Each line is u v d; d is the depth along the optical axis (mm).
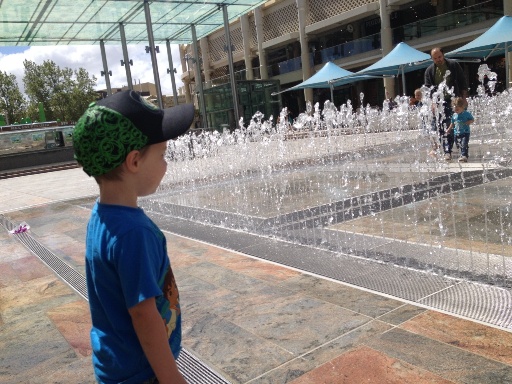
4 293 3932
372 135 16266
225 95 23312
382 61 17250
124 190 1167
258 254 4242
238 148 16484
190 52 41562
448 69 7723
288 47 34094
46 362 2648
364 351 2354
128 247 1083
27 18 14461
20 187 13875
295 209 6039
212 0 15359
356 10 26938
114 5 14141
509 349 2230
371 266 3576
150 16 14836
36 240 5855
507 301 2721
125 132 1096
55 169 19781
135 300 1067
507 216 4465
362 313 2785
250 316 2926
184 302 3270
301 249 4230
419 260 3572
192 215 6465
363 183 7352
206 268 3990
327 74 20609
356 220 5020
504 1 19469
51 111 39750
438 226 4402
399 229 4465
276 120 24312
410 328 2535
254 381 2203
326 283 3336
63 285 3996
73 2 13312
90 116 1105
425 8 25766
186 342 2670
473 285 3000
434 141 8438
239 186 8930
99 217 1156
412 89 26594
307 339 2547
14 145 20594
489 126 11961
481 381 2008
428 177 7031
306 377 2186
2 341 2988
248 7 16984
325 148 14289
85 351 2740
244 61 37812
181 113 1204
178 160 15633
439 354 2250
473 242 3842
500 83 21641
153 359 1098
